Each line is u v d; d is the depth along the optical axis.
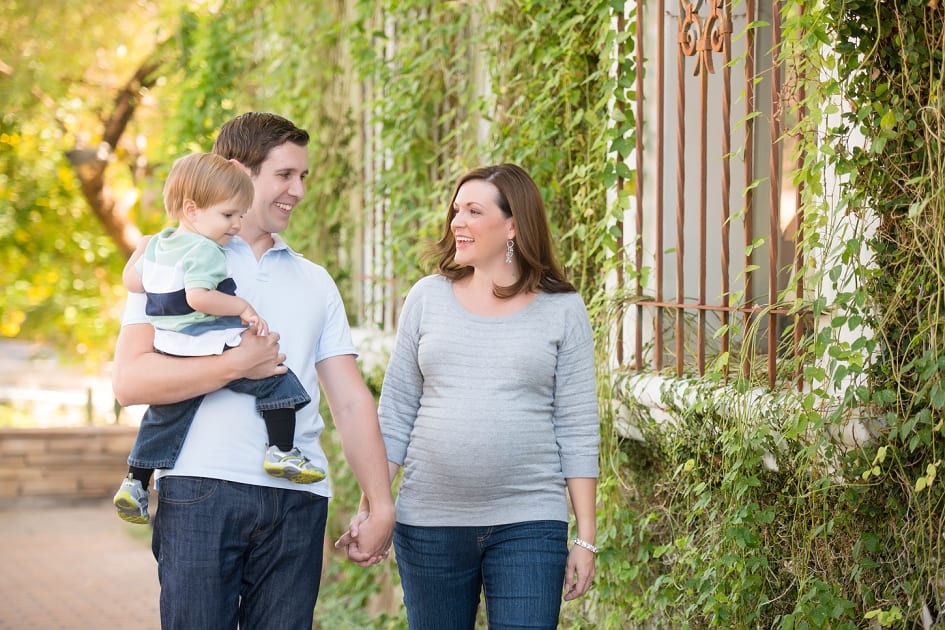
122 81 13.42
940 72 2.75
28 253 15.98
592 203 4.40
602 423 4.08
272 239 3.10
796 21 3.00
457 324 3.25
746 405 3.24
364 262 7.35
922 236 2.86
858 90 2.98
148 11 12.43
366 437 3.12
